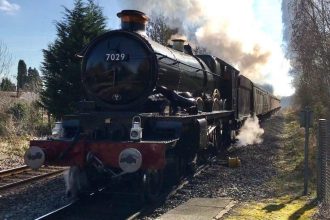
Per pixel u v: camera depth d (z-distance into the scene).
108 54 8.61
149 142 7.21
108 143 7.42
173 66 9.44
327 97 22.17
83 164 7.57
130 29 8.92
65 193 8.68
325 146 8.41
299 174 10.90
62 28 19.33
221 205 7.61
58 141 7.67
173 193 8.46
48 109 19.45
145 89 8.41
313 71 22.67
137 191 8.52
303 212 7.27
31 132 20.20
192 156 10.01
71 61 19.05
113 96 8.54
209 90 12.96
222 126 14.24
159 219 6.63
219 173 10.96
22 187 9.25
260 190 9.07
